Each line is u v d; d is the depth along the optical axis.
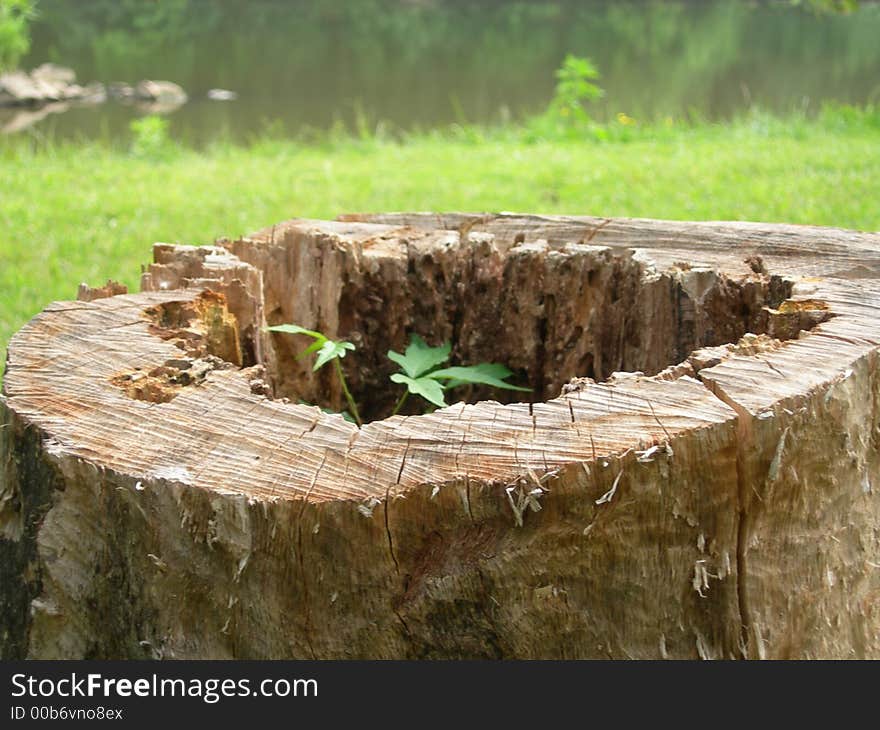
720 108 16.34
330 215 9.49
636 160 11.77
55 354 3.36
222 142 14.67
